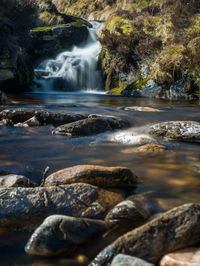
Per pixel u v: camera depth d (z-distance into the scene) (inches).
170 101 425.4
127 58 561.9
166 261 62.9
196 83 460.1
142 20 601.3
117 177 105.1
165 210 89.2
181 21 544.4
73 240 71.6
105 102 393.7
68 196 91.0
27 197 89.4
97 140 186.9
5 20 484.7
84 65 662.5
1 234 77.4
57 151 159.8
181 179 118.5
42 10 817.5
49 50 724.0
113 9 927.7
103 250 65.4
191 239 70.2
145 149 162.7
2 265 63.9
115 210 83.5
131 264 58.4
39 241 68.8
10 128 212.2
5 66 459.2
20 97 430.0
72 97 465.7
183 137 191.9
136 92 517.0
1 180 104.9
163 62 486.9
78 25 775.7
